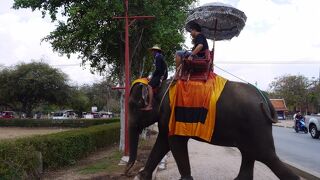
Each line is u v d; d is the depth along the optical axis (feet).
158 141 28.96
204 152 59.77
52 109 304.91
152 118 27.96
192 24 28.04
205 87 25.86
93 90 303.68
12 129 165.68
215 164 45.80
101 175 38.06
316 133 95.30
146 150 60.54
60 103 213.66
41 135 43.32
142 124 28.55
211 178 36.76
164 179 36.32
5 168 30.99
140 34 55.67
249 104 25.20
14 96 204.54
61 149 43.75
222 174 38.88
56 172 40.91
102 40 54.29
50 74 204.85
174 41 57.57
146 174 29.14
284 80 301.63
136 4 52.60
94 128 65.67
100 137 62.49
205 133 25.46
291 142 86.48
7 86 200.34
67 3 52.47
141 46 59.21
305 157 60.03
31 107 215.10
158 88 27.96
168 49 60.44
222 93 25.70
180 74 26.68
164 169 41.70
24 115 221.46
